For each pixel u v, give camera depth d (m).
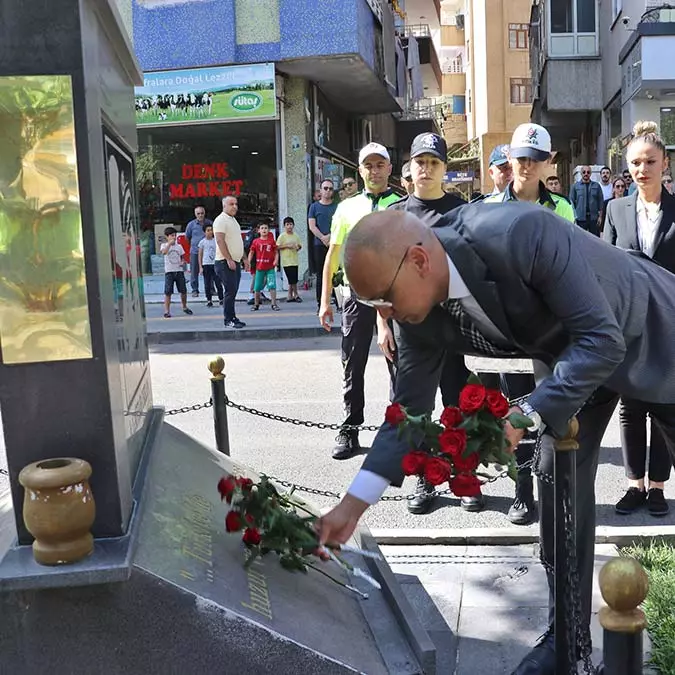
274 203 17.56
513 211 2.23
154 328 12.38
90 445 2.05
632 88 17.17
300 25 15.87
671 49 16.08
